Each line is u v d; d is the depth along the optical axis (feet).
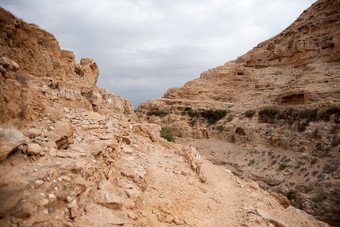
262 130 115.34
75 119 33.83
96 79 61.67
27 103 27.43
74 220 18.04
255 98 155.74
